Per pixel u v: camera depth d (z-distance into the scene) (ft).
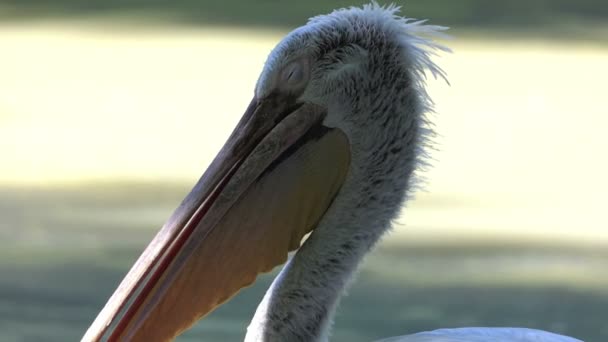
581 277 45.73
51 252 47.32
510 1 126.72
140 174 62.90
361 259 22.09
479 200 58.95
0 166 64.03
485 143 72.13
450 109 81.51
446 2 125.08
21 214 53.67
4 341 36.14
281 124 21.29
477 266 47.26
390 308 41.34
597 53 104.58
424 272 46.62
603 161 67.97
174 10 122.83
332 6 122.01
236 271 21.48
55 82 88.74
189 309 21.27
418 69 21.85
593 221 55.31
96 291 42.14
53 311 39.75
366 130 21.74
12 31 110.83
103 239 49.44
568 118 79.25
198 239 21.07
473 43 107.24
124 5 125.49
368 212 21.95
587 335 37.68
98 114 78.28
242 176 21.20
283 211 21.54
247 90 87.30
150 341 21.04
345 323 39.40
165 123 76.23
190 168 64.64
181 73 93.30
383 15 21.70
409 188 22.16
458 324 39.14
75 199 56.95
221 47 104.22
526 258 48.60
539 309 41.11
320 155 21.56
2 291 41.98
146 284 20.93
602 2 127.54
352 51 21.40
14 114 77.41
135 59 98.89
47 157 66.33
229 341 37.17
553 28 115.44
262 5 124.16
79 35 109.19
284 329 21.74
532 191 60.90
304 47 21.18
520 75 93.91
